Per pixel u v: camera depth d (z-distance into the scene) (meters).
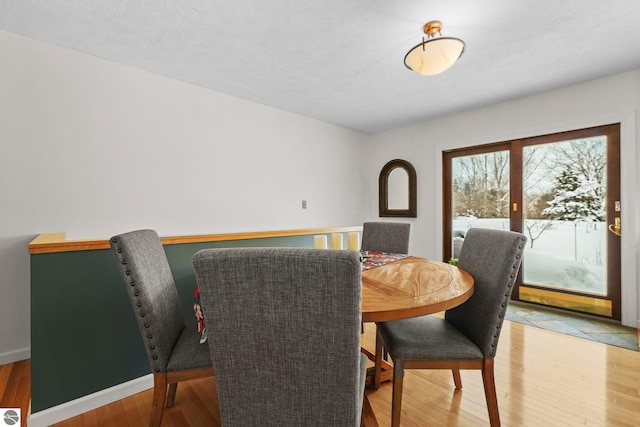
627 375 1.84
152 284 1.24
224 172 3.22
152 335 1.18
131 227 2.61
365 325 2.75
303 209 3.98
